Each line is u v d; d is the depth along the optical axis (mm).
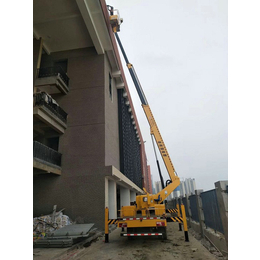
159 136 17875
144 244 7988
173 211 11492
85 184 12555
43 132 14055
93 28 13914
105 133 13820
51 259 6109
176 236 9320
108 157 13953
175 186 15273
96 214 11781
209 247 6777
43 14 13633
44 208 12344
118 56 19172
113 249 7395
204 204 8000
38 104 11469
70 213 12016
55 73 14328
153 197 12812
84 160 13172
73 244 7910
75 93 15023
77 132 13945
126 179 17578
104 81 15141
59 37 15367
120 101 20859
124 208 9789
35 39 15094
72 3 12953
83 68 15734
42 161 11188
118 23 17875
